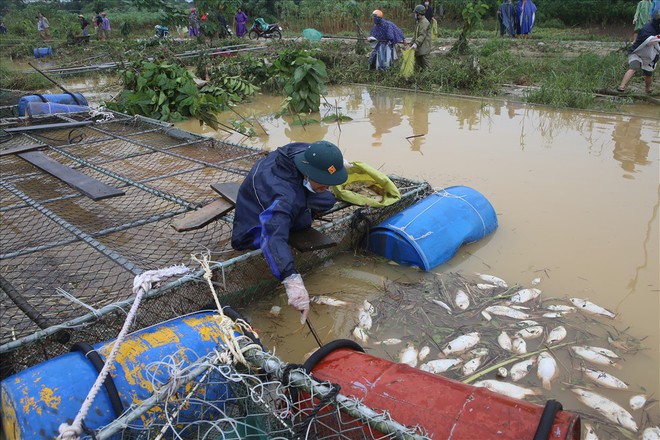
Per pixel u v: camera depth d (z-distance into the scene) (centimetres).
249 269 356
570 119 851
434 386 206
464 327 337
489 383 282
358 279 399
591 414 263
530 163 635
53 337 266
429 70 1216
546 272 396
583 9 2348
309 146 332
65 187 538
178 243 422
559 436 172
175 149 652
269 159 336
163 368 237
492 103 1000
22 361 262
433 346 321
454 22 2503
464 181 580
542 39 1811
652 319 338
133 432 211
